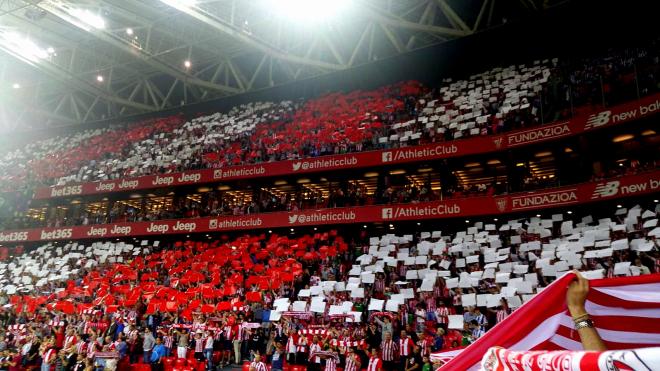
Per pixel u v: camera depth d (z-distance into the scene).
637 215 22.19
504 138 29.27
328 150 35.09
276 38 45.41
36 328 24.97
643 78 27.31
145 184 40.03
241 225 34.84
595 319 2.67
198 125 47.75
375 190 36.66
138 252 35.09
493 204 28.22
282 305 21.16
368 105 40.31
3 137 60.09
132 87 56.53
